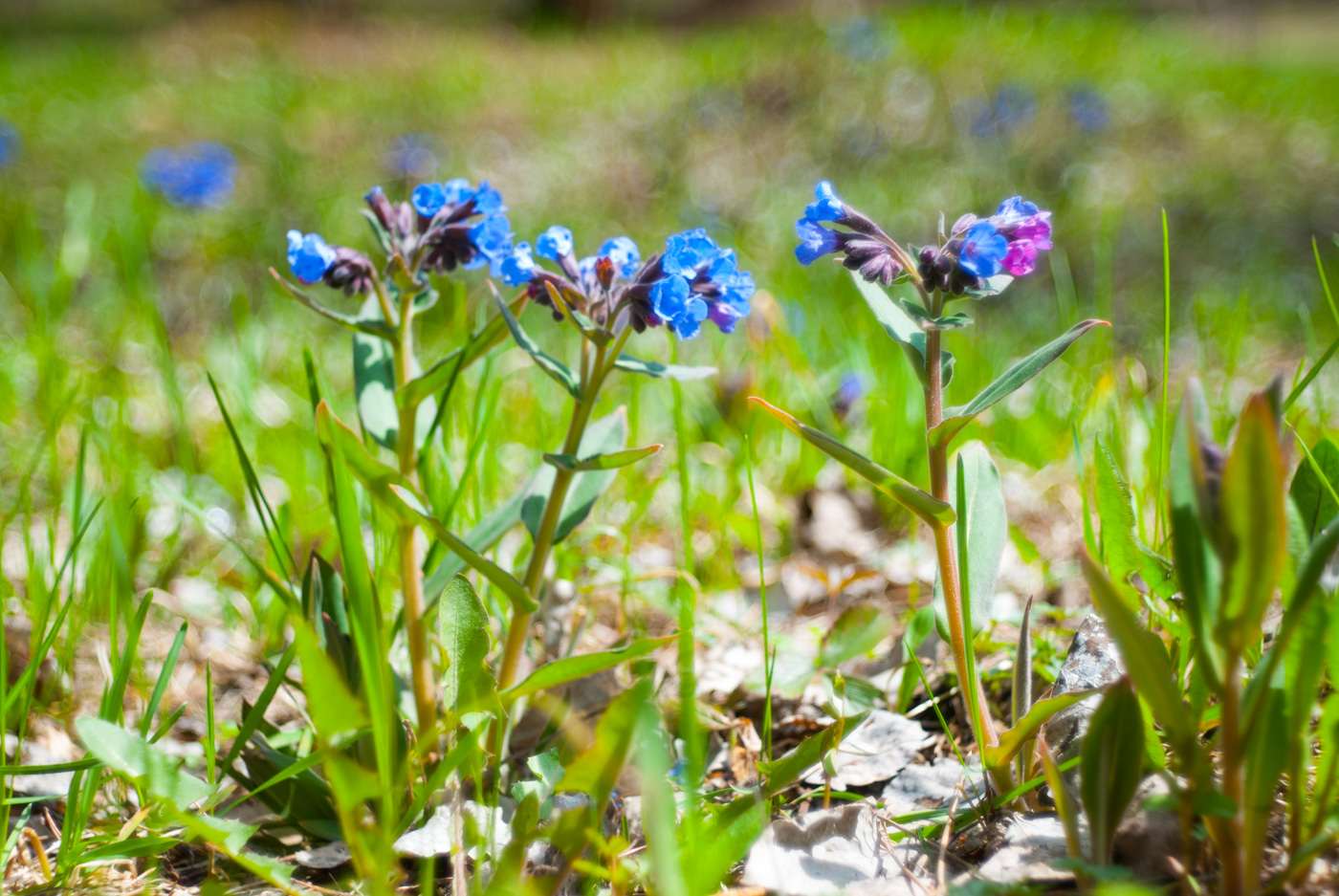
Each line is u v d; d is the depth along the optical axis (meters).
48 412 1.39
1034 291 2.28
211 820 0.92
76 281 2.07
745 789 0.98
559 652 1.09
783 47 5.50
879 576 1.20
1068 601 1.14
